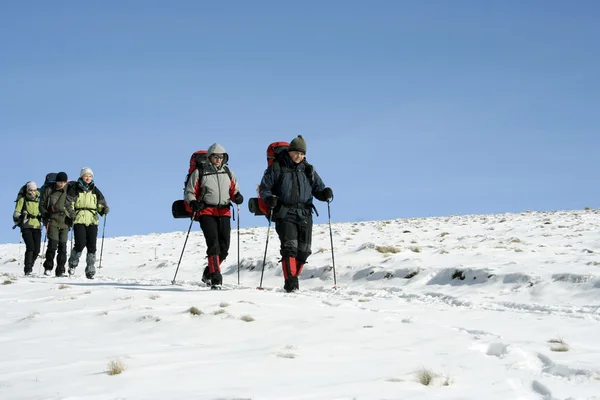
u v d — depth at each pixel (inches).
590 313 312.2
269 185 413.1
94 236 603.5
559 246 578.6
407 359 206.5
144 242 1122.7
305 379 179.3
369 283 475.8
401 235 856.3
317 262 565.3
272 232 1108.5
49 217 634.8
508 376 183.8
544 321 286.2
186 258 815.7
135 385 173.6
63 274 634.8
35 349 232.8
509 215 1170.6
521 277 400.8
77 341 247.3
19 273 748.6
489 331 258.5
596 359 199.8
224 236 428.8
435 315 310.3
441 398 159.2
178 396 161.5
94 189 609.3
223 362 201.3
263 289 433.7
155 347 229.9
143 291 394.3
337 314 300.7
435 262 494.9
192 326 266.4
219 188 422.6
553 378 180.1
